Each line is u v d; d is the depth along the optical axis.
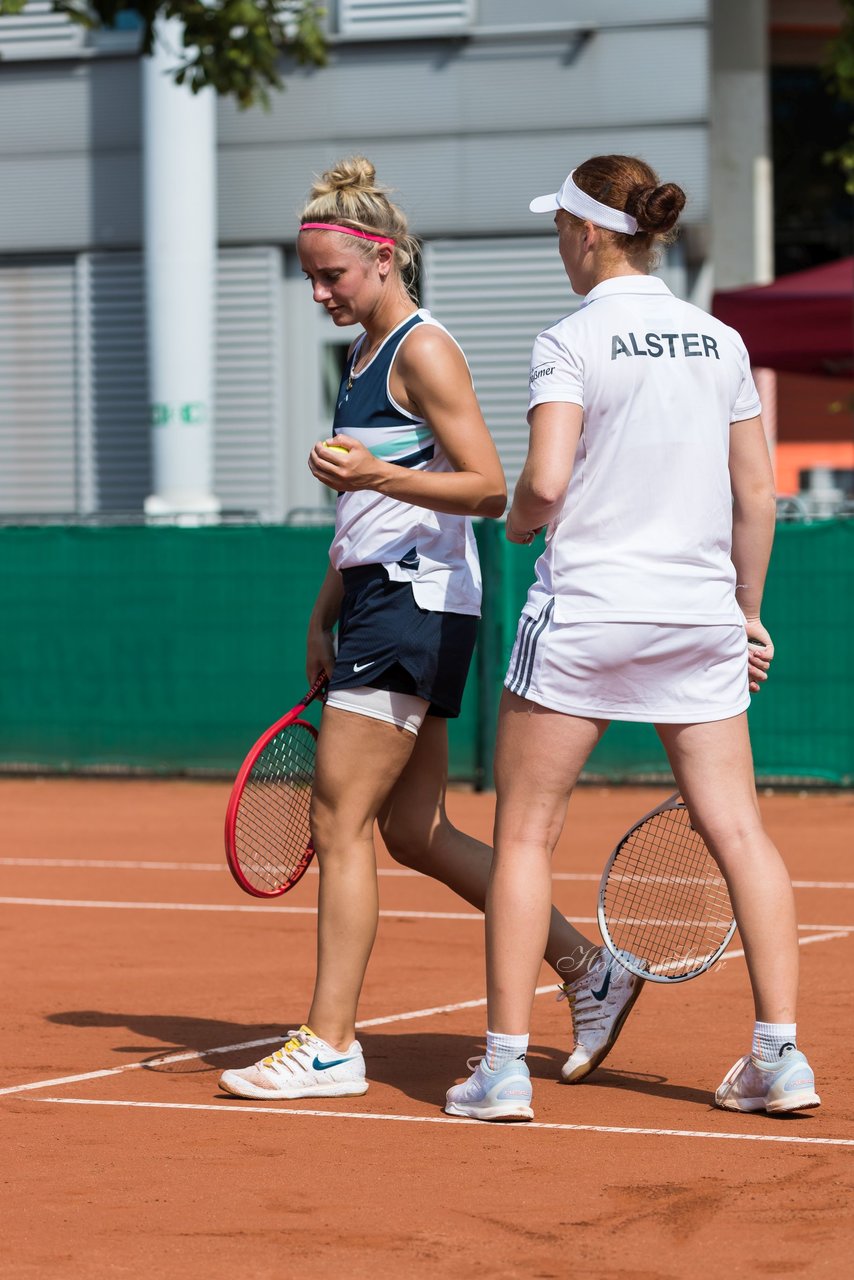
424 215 64.44
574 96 63.16
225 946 28.50
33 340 68.06
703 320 17.59
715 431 17.34
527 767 17.34
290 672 51.53
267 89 65.12
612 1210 14.53
